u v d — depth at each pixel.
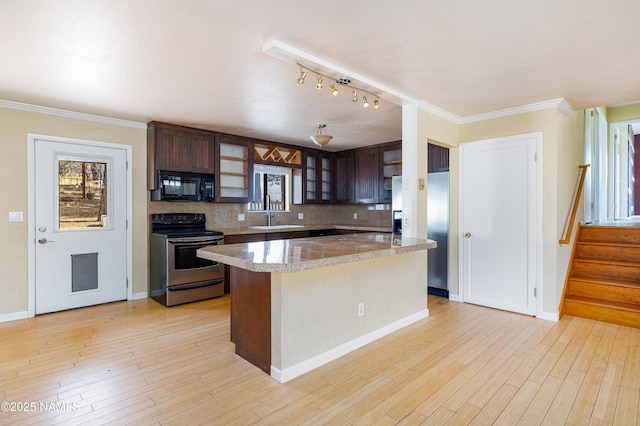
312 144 5.83
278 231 5.28
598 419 1.94
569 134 3.98
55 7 1.79
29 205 3.63
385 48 2.31
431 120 3.75
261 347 2.52
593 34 2.12
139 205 4.39
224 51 2.34
